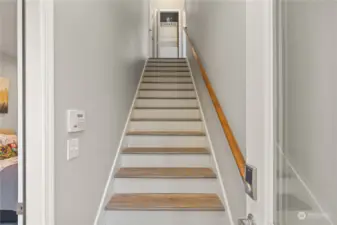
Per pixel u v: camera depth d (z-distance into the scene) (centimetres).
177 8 756
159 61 558
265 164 80
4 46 212
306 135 73
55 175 127
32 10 114
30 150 115
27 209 114
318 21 69
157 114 366
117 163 261
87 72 176
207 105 301
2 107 301
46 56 116
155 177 241
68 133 144
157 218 212
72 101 150
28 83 115
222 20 218
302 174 75
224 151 214
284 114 79
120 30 290
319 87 68
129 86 349
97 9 199
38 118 114
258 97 84
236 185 176
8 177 215
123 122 304
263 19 81
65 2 140
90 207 181
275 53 79
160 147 304
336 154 62
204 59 320
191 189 241
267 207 79
